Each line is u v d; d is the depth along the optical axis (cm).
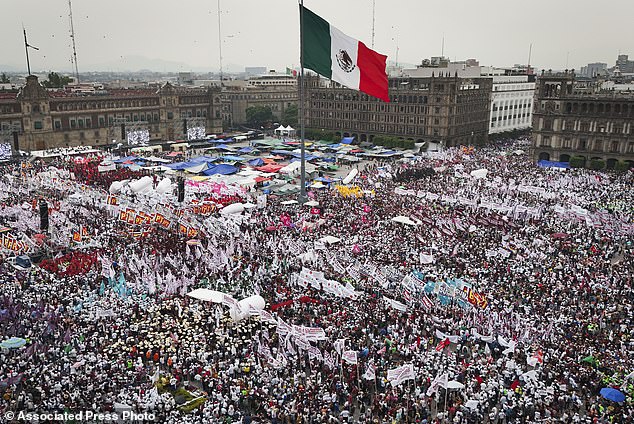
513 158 14750
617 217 7756
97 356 4169
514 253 6431
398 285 5438
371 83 6481
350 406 3816
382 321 4834
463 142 17688
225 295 4644
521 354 4244
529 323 4647
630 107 12675
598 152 13288
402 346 4388
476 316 4762
